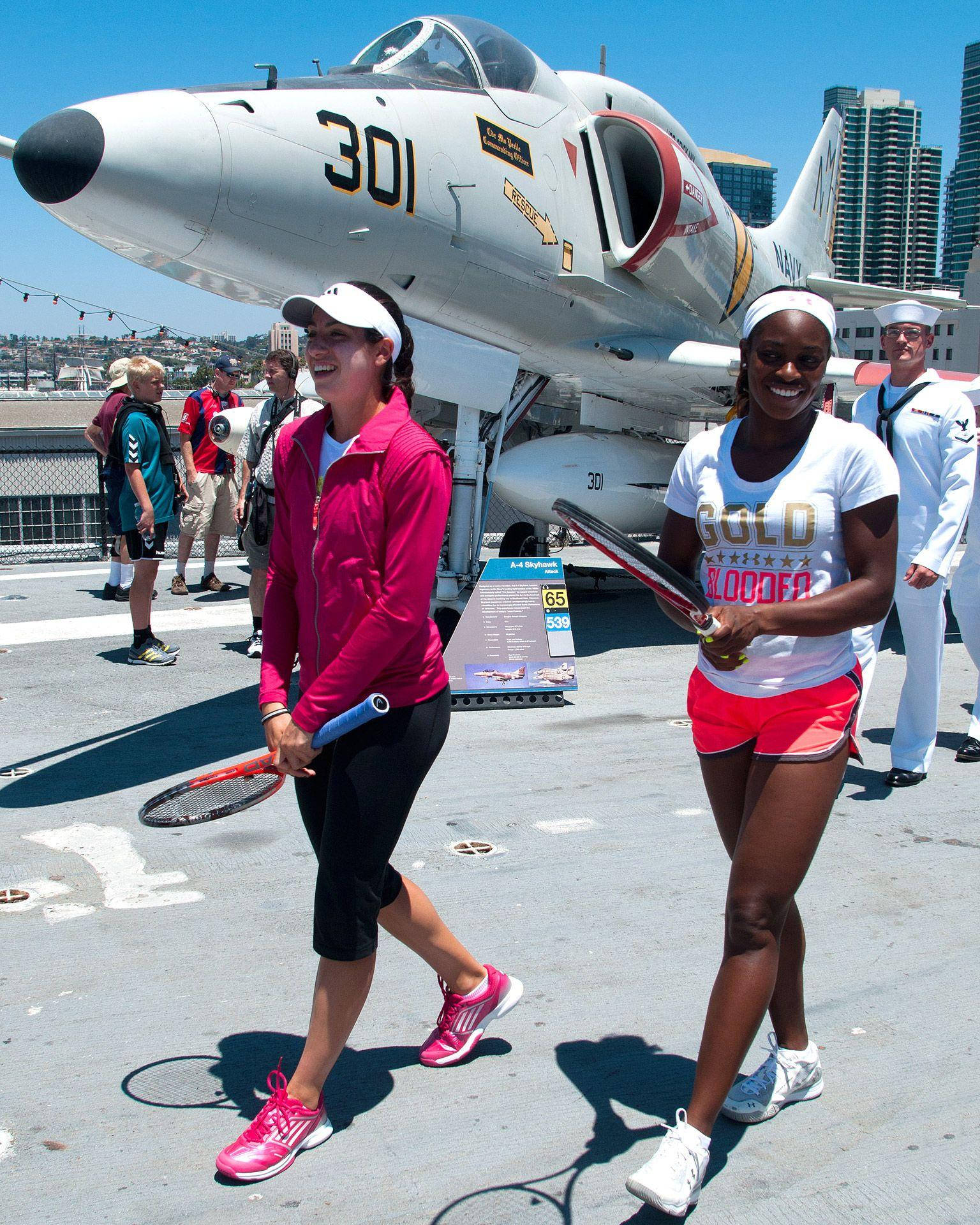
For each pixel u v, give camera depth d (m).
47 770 4.52
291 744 2.00
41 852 3.63
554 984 2.76
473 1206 1.93
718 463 2.10
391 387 2.13
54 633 7.54
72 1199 1.93
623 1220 1.90
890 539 1.97
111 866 3.52
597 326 8.20
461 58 7.06
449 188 6.59
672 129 8.82
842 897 3.36
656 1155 1.87
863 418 4.53
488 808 4.13
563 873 3.49
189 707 5.57
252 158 5.59
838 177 15.07
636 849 3.71
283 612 2.24
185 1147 2.08
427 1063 2.39
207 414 9.03
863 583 1.95
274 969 2.81
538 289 7.46
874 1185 2.00
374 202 6.15
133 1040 2.46
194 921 3.10
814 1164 2.06
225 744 4.89
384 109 6.29
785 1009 2.22
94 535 15.84
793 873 1.94
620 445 8.61
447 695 2.18
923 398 4.27
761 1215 1.91
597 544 2.00
